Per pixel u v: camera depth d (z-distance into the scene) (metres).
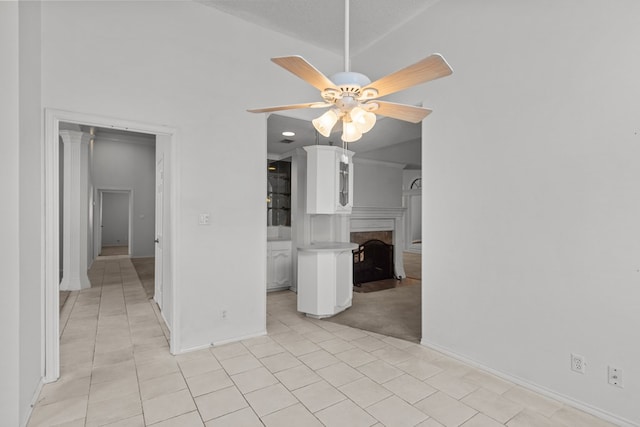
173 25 2.81
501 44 2.46
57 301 2.39
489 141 2.54
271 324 3.64
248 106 3.20
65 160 5.04
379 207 6.13
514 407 2.08
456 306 2.77
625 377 1.88
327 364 2.66
